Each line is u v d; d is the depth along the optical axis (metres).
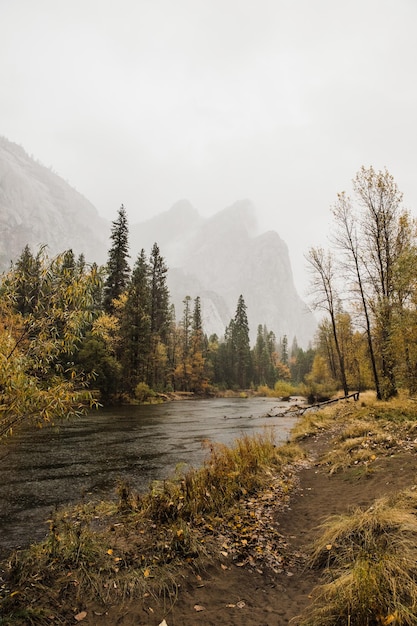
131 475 9.09
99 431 16.45
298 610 3.39
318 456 11.02
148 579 3.89
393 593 3.02
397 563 3.45
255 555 4.59
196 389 70.25
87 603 3.46
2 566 4.32
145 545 4.62
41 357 4.50
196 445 13.29
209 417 24.56
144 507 5.96
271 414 26.92
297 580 4.02
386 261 20.78
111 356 35.97
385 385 20.69
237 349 91.75
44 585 3.64
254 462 8.94
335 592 3.34
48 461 10.46
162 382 60.12
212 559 4.40
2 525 5.96
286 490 7.46
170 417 24.05
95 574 3.87
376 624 2.90
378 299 20.83
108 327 35.06
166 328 62.50
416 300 16.42
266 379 98.88
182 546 4.57
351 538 4.46
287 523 5.77
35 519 6.22
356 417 16.34
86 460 10.66
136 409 30.44
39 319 4.44
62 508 6.71
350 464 8.66
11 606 3.26
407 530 4.17
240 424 20.42
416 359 17.08
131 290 40.38
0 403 4.02
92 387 32.41
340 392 41.62
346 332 40.53
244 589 3.84
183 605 3.52
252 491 7.44
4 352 4.09
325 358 61.19
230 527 5.45
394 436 10.14
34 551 4.35
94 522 5.79
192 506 5.77
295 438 15.02
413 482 6.12
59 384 4.47
